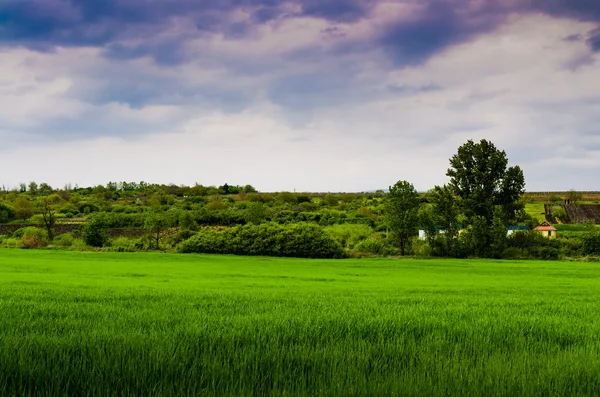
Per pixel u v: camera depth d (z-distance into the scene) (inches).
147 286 871.7
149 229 3383.4
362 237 3612.2
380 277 1437.0
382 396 175.5
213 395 174.1
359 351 242.2
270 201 6156.5
